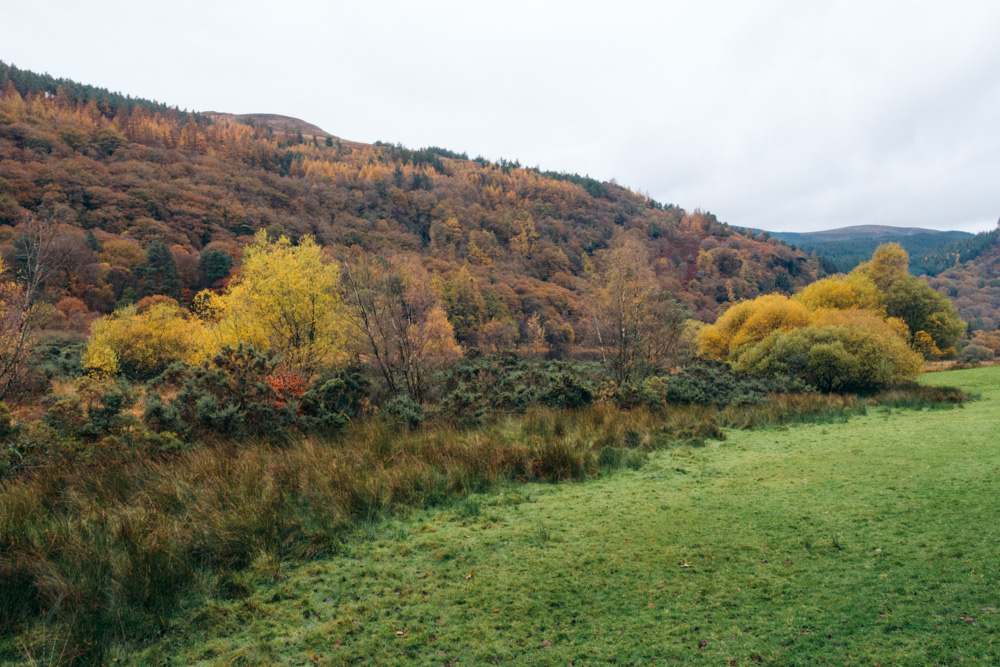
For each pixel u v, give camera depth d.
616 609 3.70
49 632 3.38
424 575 4.38
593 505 5.97
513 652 3.28
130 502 5.56
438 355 15.92
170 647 3.42
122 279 48.88
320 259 17.08
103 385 8.62
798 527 4.80
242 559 4.54
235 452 7.44
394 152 193.00
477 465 7.31
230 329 16.81
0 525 4.43
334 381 10.66
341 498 5.77
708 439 9.47
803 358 16.48
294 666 3.22
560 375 14.52
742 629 3.32
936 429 8.58
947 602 3.33
